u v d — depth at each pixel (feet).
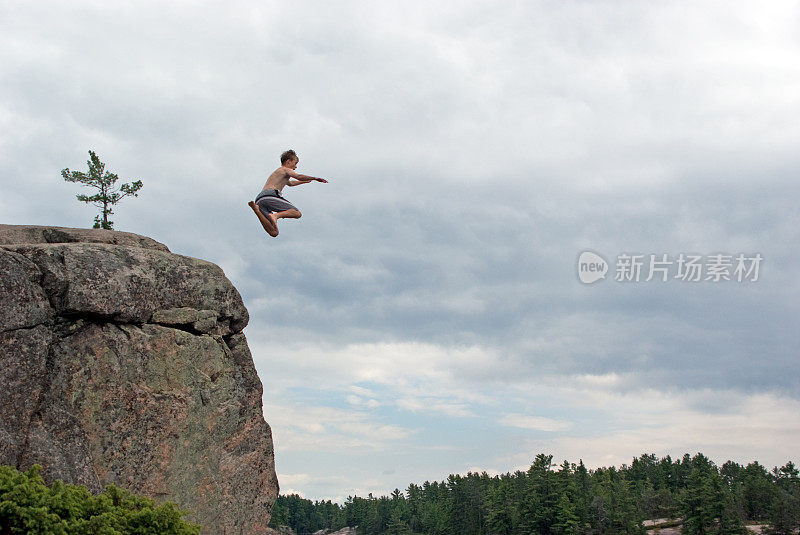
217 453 53.67
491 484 484.33
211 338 55.31
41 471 41.06
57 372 44.98
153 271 51.88
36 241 53.21
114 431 47.06
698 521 363.56
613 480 492.54
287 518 524.11
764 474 495.00
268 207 51.37
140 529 36.78
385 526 518.37
